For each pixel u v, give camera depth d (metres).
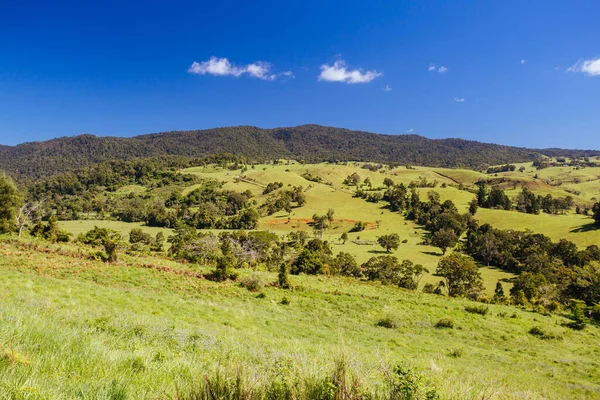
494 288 76.06
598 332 31.61
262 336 17.69
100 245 42.00
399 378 4.00
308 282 37.94
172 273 32.09
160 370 5.03
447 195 185.75
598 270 60.41
